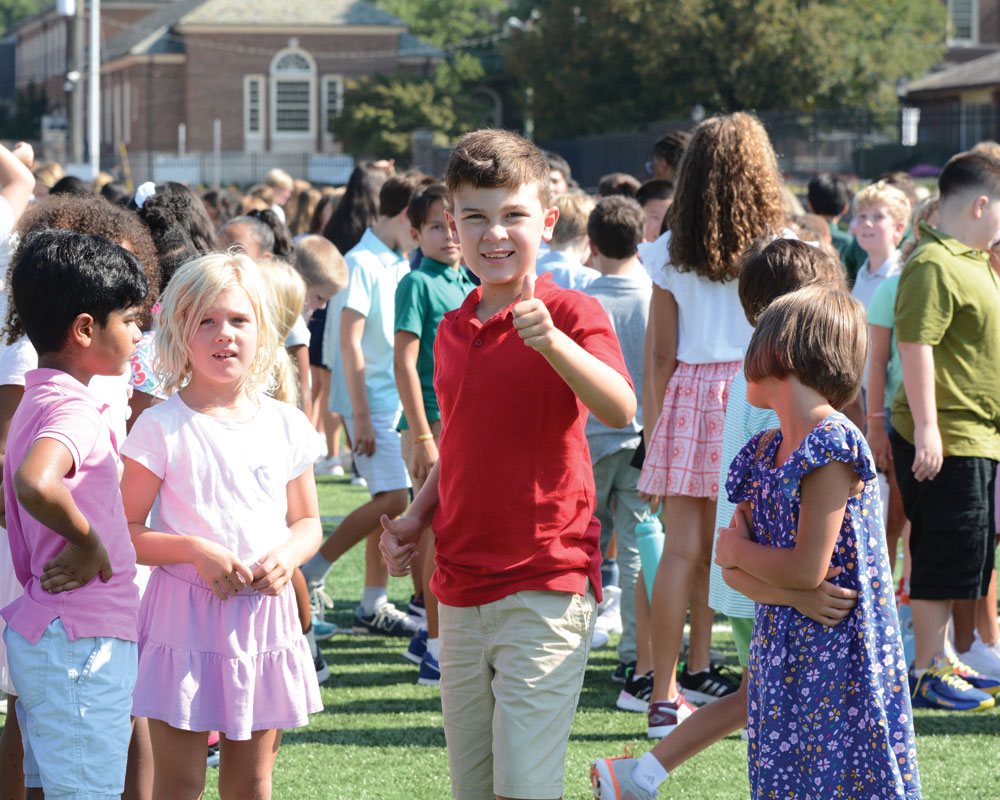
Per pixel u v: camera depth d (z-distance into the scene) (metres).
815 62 61.47
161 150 81.12
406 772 6.07
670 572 6.46
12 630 4.26
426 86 75.06
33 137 104.31
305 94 81.25
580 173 47.38
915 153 50.34
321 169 73.62
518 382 4.38
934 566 7.07
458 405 4.49
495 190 4.38
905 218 10.23
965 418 6.98
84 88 93.31
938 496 7.03
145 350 5.55
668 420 6.50
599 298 7.92
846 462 4.15
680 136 9.80
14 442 4.29
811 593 4.26
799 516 4.24
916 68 66.56
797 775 4.27
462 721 4.57
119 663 4.29
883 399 7.72
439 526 4.57
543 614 4.36
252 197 17.81
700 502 6.50
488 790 4.63
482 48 93.44
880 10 65.38
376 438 8.33
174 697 4.47
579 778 5.96
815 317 4.30
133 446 4.58
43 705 4.18
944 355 6.98
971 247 6.99
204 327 4.61
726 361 6.38
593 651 8.44
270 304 4.96
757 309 5.56
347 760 6.23
